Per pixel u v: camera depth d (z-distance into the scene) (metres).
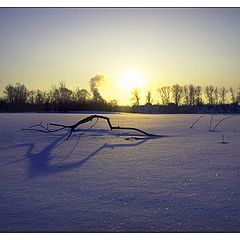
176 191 5.72
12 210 4.76
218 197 5.34
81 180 6.55
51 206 4.93
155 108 71.12
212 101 71.62
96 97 67.50
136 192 5.67
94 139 14.23
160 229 4.09
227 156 9.45
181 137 15.07
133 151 10.62
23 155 9.80
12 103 64.81
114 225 4.22
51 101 63.94
